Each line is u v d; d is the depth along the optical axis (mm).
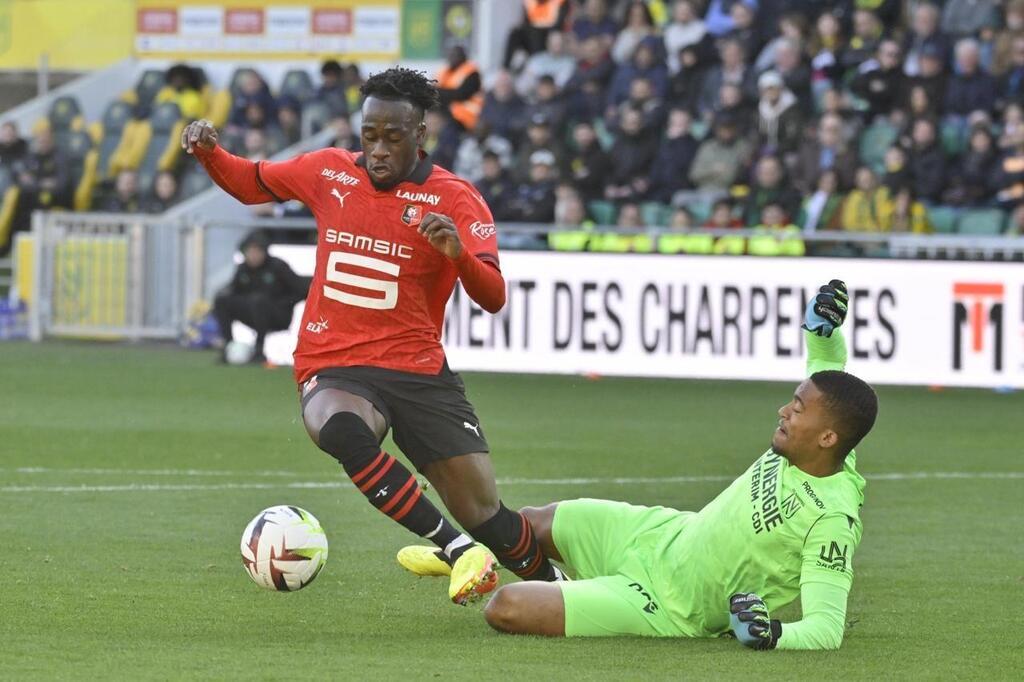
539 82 79438
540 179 72625
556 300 64375
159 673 18844
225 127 90188
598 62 79938
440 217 21266
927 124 68875
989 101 71562
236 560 27938
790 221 68000
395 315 22828
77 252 79312
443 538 21641
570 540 22859
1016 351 60219
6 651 20109
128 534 30547
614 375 65875
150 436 46719
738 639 20453
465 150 81625
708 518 21547
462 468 22875
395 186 22844
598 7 82750
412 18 93375
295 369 23391
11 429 47844
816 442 20859
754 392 62094
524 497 36406
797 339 61750
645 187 73625
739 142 72500
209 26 97250
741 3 78250
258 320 69562
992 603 25281
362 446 21656
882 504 36219
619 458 43281
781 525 20969
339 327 22953
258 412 53188
